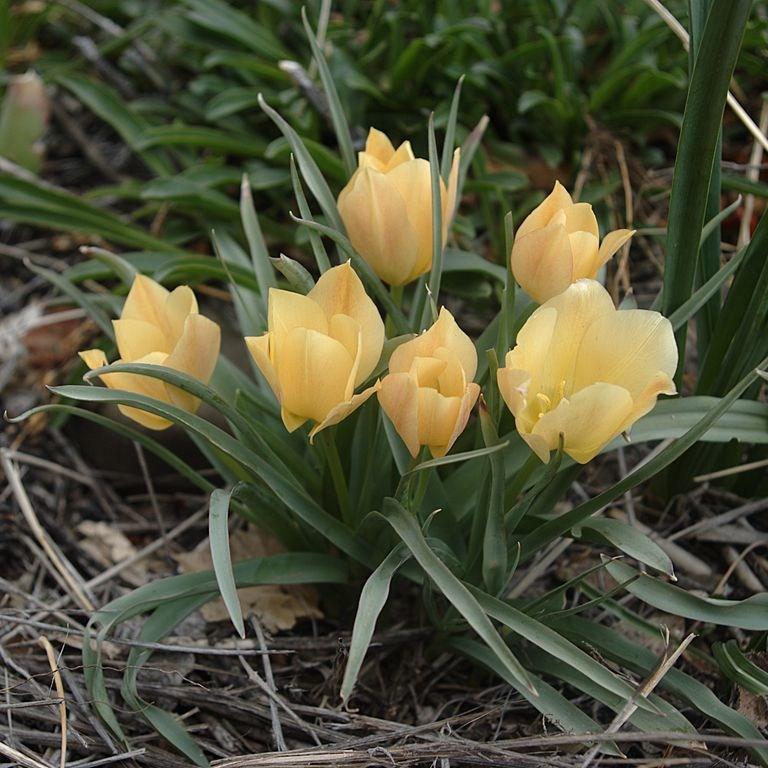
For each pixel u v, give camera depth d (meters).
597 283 0.91
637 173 1.18
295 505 0.97
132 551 1.09
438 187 0.96
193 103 1.27
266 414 1.05
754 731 0.94
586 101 1.19
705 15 0.97
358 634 0.91
